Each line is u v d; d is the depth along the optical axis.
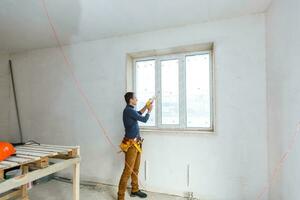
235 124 2.43
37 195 2.76
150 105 2.66
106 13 2.34
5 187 1.39
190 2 2.12
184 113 2.80
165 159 2.74
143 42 2.90
